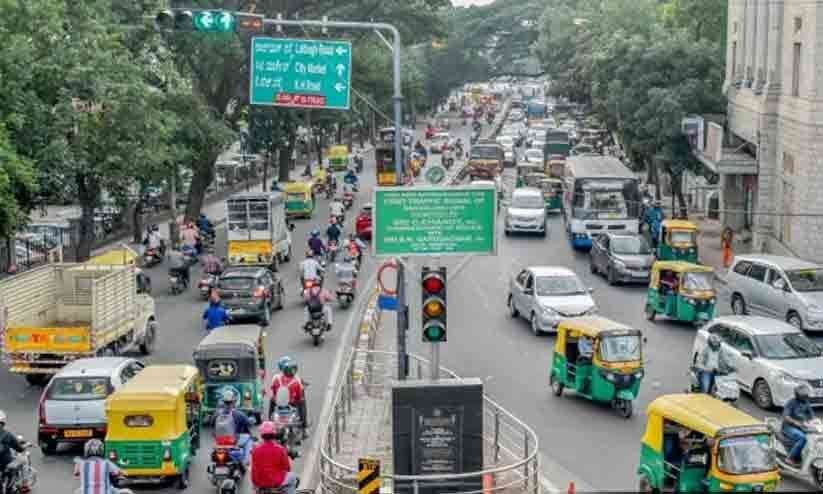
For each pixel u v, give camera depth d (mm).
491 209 23578
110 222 58688
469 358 32656
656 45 59594
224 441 20750
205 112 52188
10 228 36344
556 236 57875
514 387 29344
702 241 54406
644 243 45000
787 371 26344
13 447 20828
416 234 23500
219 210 70562
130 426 20938
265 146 72000
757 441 18812
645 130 58750
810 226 44406
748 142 52219
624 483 21453
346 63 27922
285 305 41094
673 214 60531
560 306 35219
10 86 38438
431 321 20766
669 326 36812
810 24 43688
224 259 51312
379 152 75875
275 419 23438
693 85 58000
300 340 35156
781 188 48125
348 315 39250
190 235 50031
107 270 32719
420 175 80500
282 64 27891
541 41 134750
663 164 59062
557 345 28344
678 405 19719
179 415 21344
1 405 28094
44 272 32219
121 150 41656
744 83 53844
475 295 42562
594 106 76938
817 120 43438
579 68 96375
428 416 19547
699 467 19047
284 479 18859
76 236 54281
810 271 36344
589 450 23734
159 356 32938
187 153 48500
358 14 63094
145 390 21219
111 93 40906
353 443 23844
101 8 43875
